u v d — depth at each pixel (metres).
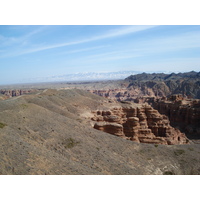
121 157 40.03
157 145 50.25
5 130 31.19
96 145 41.44
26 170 21.84
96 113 84.25
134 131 67.44
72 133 43.06
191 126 105.19
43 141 35.66
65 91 120.38
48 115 50.06
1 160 22.02
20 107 48.75
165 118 89.00
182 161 43.91
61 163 27.66
